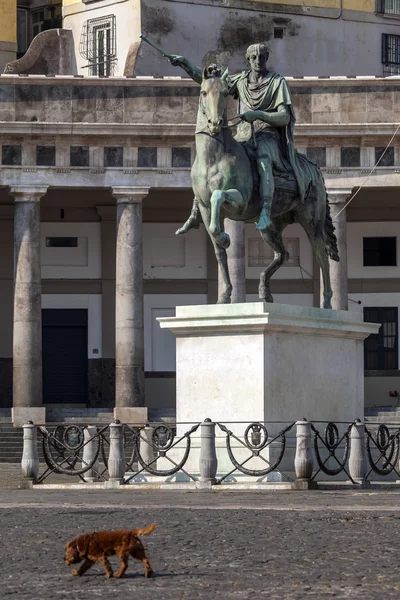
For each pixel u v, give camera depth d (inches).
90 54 3442.4
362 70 3575.3
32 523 1123.3
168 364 3425.2
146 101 3016.7
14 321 3006.9
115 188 3021.7
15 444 2844.5
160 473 1509.6
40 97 3002.0
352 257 3440.0
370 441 1667.1
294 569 885.2
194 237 3449.8
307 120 3019.2
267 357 1464.1
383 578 855.1
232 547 975.0
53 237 3427.7
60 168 3016.7
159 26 3334.2
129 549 849.5
